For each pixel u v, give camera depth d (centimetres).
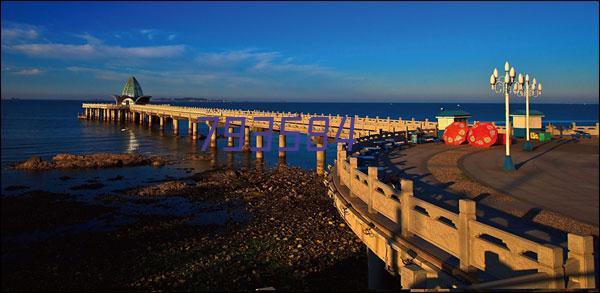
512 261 523
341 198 1089
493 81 1642
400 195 768
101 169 3531
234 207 2203
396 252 777
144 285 1273
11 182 2973
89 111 10894
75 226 1941
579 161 1825
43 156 4212
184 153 4600
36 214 2139
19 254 1584
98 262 1478
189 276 1324
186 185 2778
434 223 659
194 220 1984
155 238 1723
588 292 468
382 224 823
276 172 3309
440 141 2719
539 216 948
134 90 10338
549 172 1547
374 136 2480
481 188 1271
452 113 2892
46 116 12106
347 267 1341
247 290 1207
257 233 1728
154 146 5281
